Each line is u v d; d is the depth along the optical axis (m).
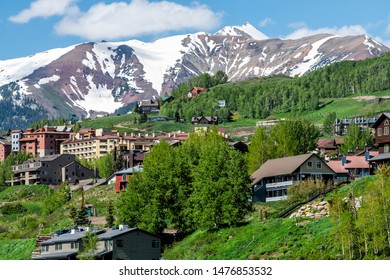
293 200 156.88
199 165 166.12
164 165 170.25
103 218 186.38
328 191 151.62
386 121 168.25
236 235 143.38
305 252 121.56
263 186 181.00
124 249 141.62
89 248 139.88
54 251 149.12
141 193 165.75
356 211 122.94
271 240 133.88
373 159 166.12
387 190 113.81
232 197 154.38
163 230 163.62
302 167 174.50
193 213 158.88
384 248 111.19
